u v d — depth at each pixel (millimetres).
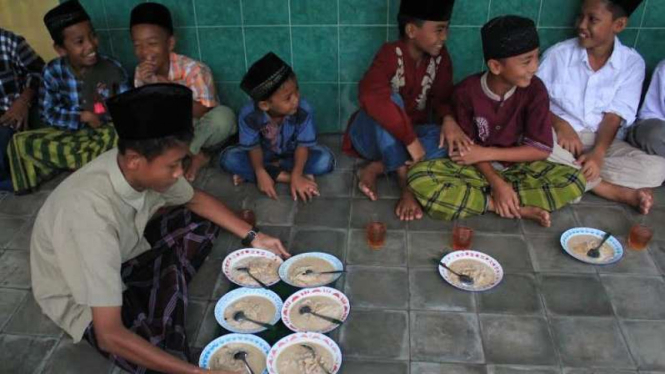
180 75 2926
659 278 2186
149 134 1516
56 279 1832
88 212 1634
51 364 1885
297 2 2941
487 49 2383
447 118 2709
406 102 2824
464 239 2305
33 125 3168
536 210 2471
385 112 2564
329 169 2863
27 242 2463
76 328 1858
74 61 2801
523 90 2520
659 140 2650
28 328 2023
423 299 2100
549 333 1952
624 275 2201
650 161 2613
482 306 2064
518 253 2326
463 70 3090
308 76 3162
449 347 1904
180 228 2186
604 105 2760
